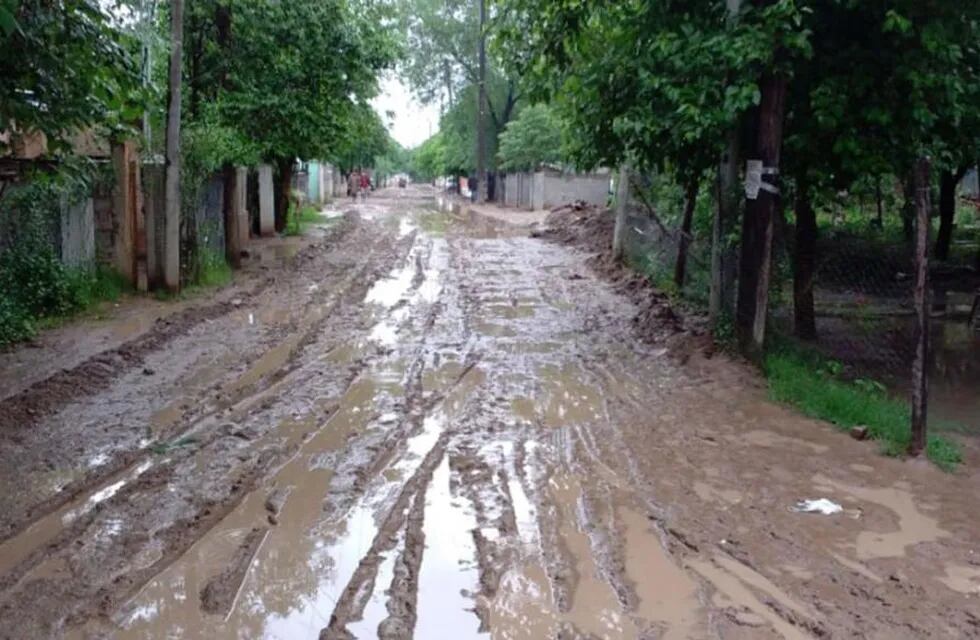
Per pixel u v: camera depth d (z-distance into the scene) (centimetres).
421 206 4928
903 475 645
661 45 902
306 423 761
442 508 579
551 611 447
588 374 952
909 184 1530
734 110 849
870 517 568
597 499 594
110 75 771
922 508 584
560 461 672
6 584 474
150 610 449
